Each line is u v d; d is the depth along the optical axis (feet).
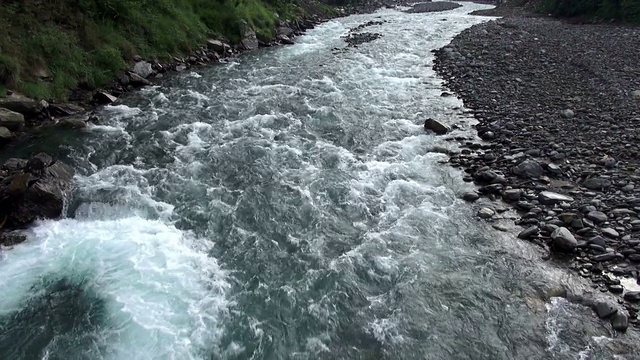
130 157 47.50
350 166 46.03
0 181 39.11
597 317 26.50
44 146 48.83
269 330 26.37
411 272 31.19
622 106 56.49
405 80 76.48
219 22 102.12
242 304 28.27
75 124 54.29
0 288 28.63
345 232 35.81
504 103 62.44
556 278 29.81
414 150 49.80
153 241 33.88
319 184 42.60
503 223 36.19
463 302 28.43
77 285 29.12
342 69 83.82
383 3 229.25
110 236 34.27
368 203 39.60
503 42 98.78
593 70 72.90
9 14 60.18
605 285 28.66
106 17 76.02
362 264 32.04
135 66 74.54
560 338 25.40
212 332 26.00
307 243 34.42
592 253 31.35
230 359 24.44
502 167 44.34
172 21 89.20
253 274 30.99
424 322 26.96
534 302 28.09
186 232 35.35
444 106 64.03
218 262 32.14
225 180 43.32
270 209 38.70
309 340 25.79
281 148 49.85
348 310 27.99
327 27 139.03
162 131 54.03
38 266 30.68
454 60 87.30
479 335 25.91
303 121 57.98
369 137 53.47
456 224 36.45
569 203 36.94
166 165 45.83
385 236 35.22
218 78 77.56
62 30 67.05
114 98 64.54
